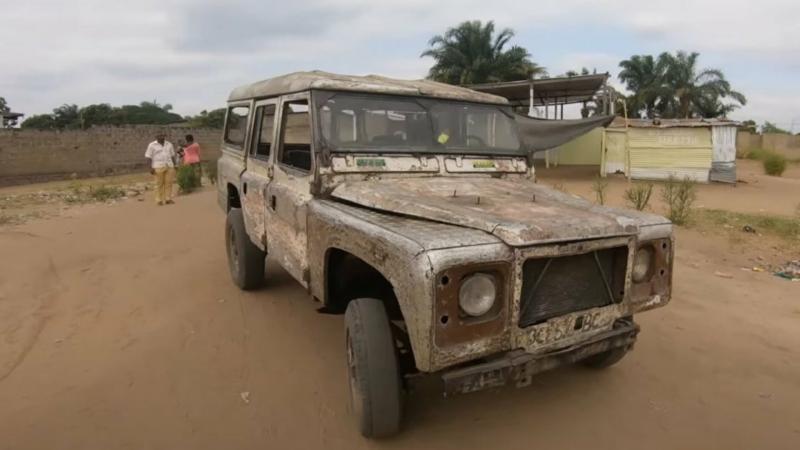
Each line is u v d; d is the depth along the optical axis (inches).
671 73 1691.7
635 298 123.7
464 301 100.4
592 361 157.5
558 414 137.7
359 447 123.8
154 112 2496.3
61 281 243.6
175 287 234.1
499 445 125.0
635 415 137.8
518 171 174.1
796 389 151.8
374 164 152.4
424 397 144.8
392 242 106.7
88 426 131.6
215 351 172.1
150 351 171.8
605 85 722.8
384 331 119.4
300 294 223.0
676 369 162.2
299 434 129.1
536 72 1360.7
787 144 1524.4
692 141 671.8
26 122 2143.2
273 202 174.9
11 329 188.2
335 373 158.2
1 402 141.9
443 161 162.4
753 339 183.8
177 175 597.0
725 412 139.9
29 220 402.3
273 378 155.6
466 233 106.9
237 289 229.6
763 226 374.0
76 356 168.6
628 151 671.1
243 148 218.8
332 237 132.0
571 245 109.3
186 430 130.6
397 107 162.1
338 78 165.2
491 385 107.3
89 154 1240.8
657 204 468.4
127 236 339.6
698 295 228.7
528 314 110.7
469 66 1360.7
